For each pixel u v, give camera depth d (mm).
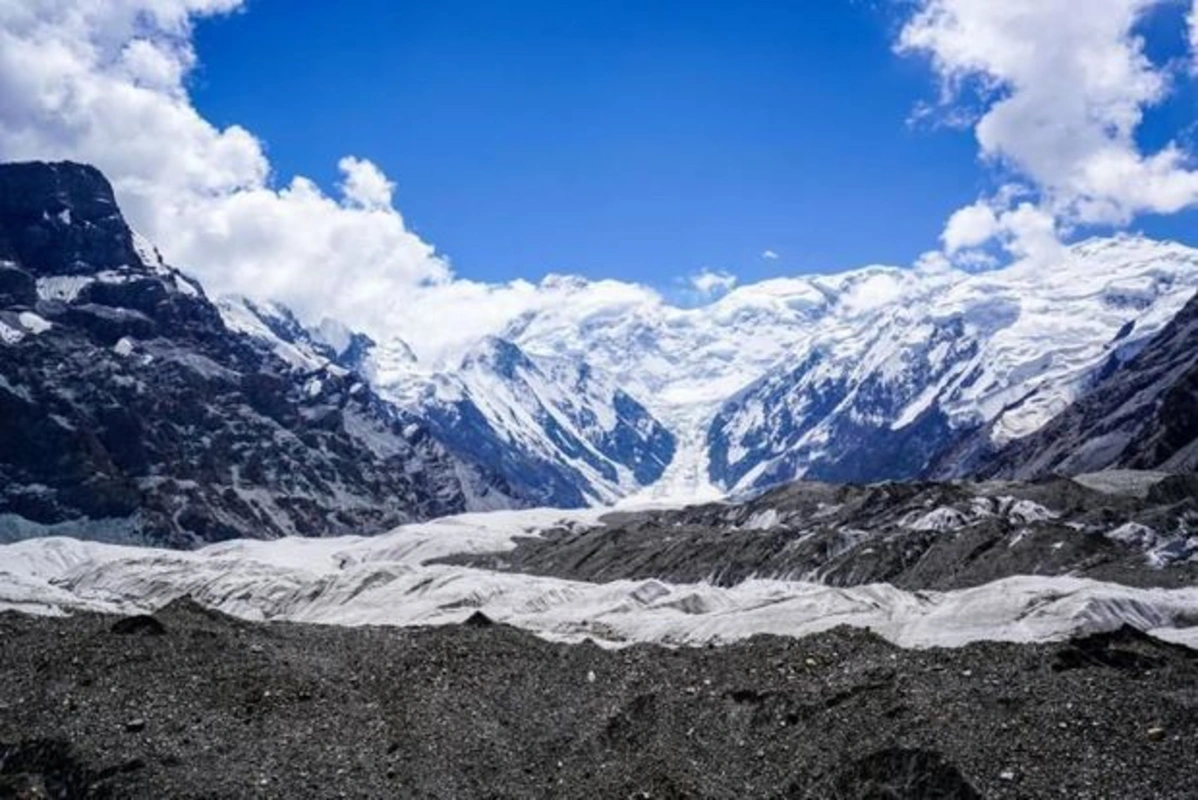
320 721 71188
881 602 130000
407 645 83562
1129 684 66688
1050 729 62875
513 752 68875
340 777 64875
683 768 65938
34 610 121812
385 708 73438
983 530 191125
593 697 75062
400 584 184250
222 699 72500
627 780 64812
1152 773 58656
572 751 68812
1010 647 73938
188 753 65938
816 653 77188
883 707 67875
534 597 165250
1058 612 113250
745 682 73750
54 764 64250
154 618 82688
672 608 148625
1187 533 179000
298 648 83000
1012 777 59719
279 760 66125
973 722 64625
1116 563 167625
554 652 83188
